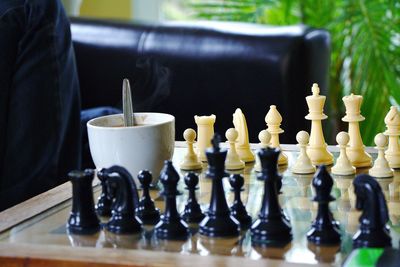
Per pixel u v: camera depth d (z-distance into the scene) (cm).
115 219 101
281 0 302
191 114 211
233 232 98
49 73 158
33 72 157
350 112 133
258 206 111
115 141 116
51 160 158
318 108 134
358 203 94
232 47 206
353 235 97
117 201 102
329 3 304
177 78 211
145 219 105
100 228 103
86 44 220
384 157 125
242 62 204
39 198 120
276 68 201
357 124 133
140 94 214
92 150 120
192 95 210
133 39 217
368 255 85
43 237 101
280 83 201
